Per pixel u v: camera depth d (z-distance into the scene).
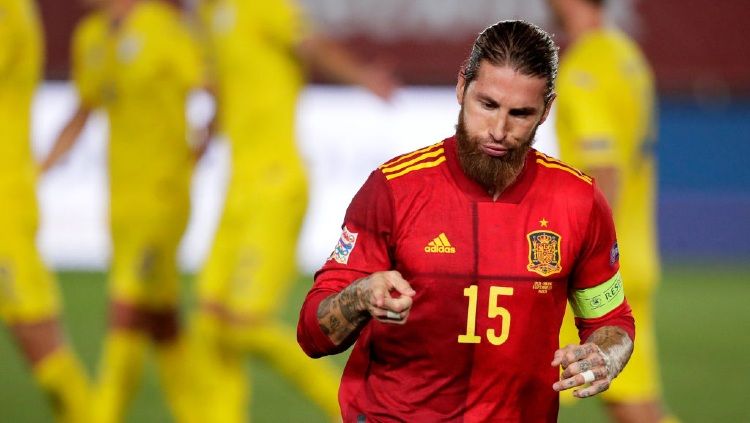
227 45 22.17
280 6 22.03
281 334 21.61
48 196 44.72
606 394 18.78
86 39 22.70
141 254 22.28
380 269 11.51
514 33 10.89
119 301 22.30
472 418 11.52
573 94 18.59
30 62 20.30
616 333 11.82
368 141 45.50
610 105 18.59
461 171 11.40
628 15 47.69
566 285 11.64
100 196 44.75
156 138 22.31
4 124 20.02
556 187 11.51
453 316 11.34
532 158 11.60
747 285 43.78
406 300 10.43
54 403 20.86
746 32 47.72
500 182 11.25
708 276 45.62
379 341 11.59
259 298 21.39
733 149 48.19
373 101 45.47
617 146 18.55
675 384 28.69
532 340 11.48
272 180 21.80
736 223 48.41
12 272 20.11
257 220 21.61
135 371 22.23
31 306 20.33
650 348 18.98
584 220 11.50
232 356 21.81
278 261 21.67
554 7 19.34
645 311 19.12
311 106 45.22
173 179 22.53
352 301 10.91
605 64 18.62
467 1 46.09
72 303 38.66
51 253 44.78
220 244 21.94
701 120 48.06
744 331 35.59
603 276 11.79
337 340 11.30
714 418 25.39
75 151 44.50
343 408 11.92
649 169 19.56
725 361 31.42
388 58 46.03
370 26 46.19
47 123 44.00
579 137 18.42
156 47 22.12
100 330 34.59
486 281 11.33
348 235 11.59
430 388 11.51
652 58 47.75
